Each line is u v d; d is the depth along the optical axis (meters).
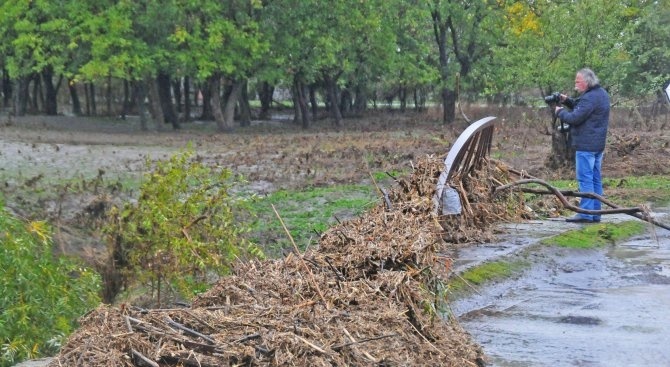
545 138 30.28
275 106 74.81
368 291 6.46
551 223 12.59
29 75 51.25
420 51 50.34
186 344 5.16
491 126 12.70
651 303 8.83
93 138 36.62
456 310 8.40
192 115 64.25
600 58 24.38
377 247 7.19
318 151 27.64
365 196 17.11
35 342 8.36
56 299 8.85
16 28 42.56
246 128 48.78
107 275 10.60
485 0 48.50
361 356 5.40
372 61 48.56
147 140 36.19
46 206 14.92
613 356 7.09
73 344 5.21
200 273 10.62
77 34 41.66
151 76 42.88
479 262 9.77
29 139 34.09
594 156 12.63
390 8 47.56
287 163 23.89
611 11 24.23
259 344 5.22
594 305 8.73
